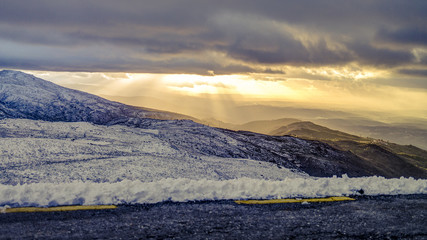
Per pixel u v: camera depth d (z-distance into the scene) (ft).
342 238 21.16
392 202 30.83
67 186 28.78
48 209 24.11
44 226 20.85
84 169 64.54
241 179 37.11
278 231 21.98
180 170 81.76
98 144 117.08
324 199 30.73
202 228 21.93
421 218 25.99
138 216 23.81
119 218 23.17
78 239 19.10
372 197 32.55
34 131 132.98
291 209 27.30
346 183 36.68
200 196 29.37
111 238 19.52
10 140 89.76
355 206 28.91
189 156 123.54
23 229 20.15
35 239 18.76
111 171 65.57
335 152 400.26
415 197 33.14
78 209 24.59
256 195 30.91
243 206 27.58
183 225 22.38
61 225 21.21
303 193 32.24
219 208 26.66
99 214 23.80
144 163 80.84
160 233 20.74
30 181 49.37
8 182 47.26
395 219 25.49
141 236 20.10
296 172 147.74
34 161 70.18
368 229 23.00
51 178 53.06
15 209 23.61
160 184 31.14
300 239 20.68
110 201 26.71
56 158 76.74
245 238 20.45
